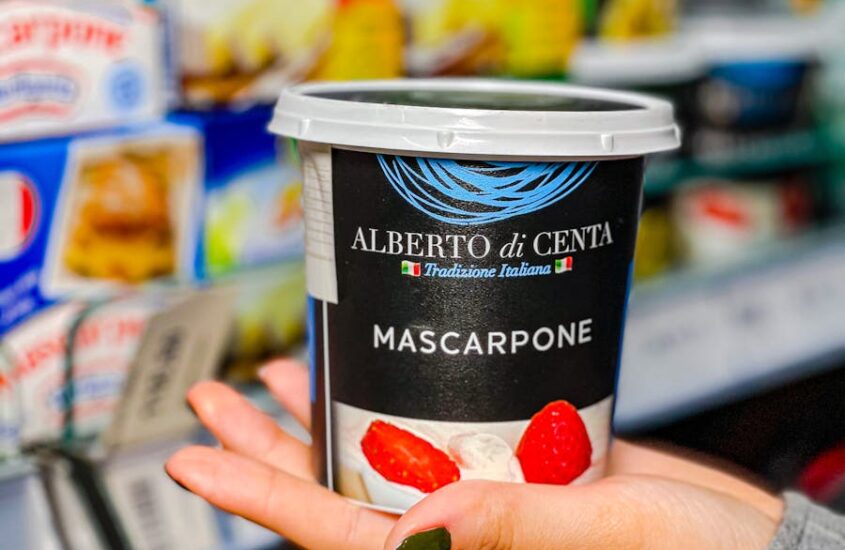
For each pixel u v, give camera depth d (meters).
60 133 1.28
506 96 0.98
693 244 2.23
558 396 0.83
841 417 2.49
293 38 1.50
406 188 0.79
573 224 0.80
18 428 1.28
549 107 0.89
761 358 2.29
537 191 0.79
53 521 1.29
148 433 1.38
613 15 1.94
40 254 1.27
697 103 2.09
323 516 0.85
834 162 2.45
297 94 0.87
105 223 1.33
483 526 0.75
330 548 0.85
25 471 1.27
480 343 0.80
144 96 1.36
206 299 1.35
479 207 0.78
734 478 1.08
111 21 1.31
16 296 1.26
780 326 2.34
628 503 0.84
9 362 1.25
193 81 1.42
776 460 2.40
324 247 0.84
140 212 1.36
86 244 1.31
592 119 0.78
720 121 2.15
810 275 2.42
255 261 1.51
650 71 1.98
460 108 0.80
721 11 2.19
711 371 2.18
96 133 1.32
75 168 1.28
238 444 1.00
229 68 1.44
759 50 2.17
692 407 2.14
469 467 0.82
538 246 0.80
